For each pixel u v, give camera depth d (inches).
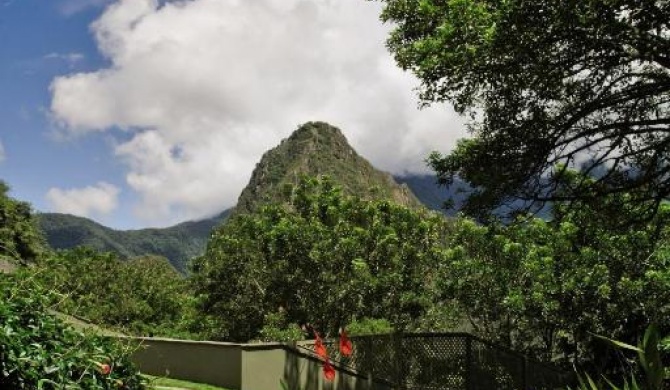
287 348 523.2
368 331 888.3
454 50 387.2
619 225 524.7
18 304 137.9
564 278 853.8
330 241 1354.6
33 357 129.3
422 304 1229.1
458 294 1015.6
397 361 607.8
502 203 486.3
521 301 898.7
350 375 571.5
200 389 477.7
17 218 1768.0
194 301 1545.3
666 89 415.2
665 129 422.6
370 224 1402.6
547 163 461.4
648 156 484.7
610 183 490.9
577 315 866.8
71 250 2267.5
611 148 459.2
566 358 910.4
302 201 1473.9
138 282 2202.3
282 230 1376.7
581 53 383.9
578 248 845.8
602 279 810.8
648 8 343.6
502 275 975.6
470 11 374.0
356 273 1273.4
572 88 418.6
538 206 491.2
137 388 156.2
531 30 364.2
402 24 470.6
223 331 1501.0
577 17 347.6
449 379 601.6
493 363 601.3
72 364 135.4
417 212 1405.0
